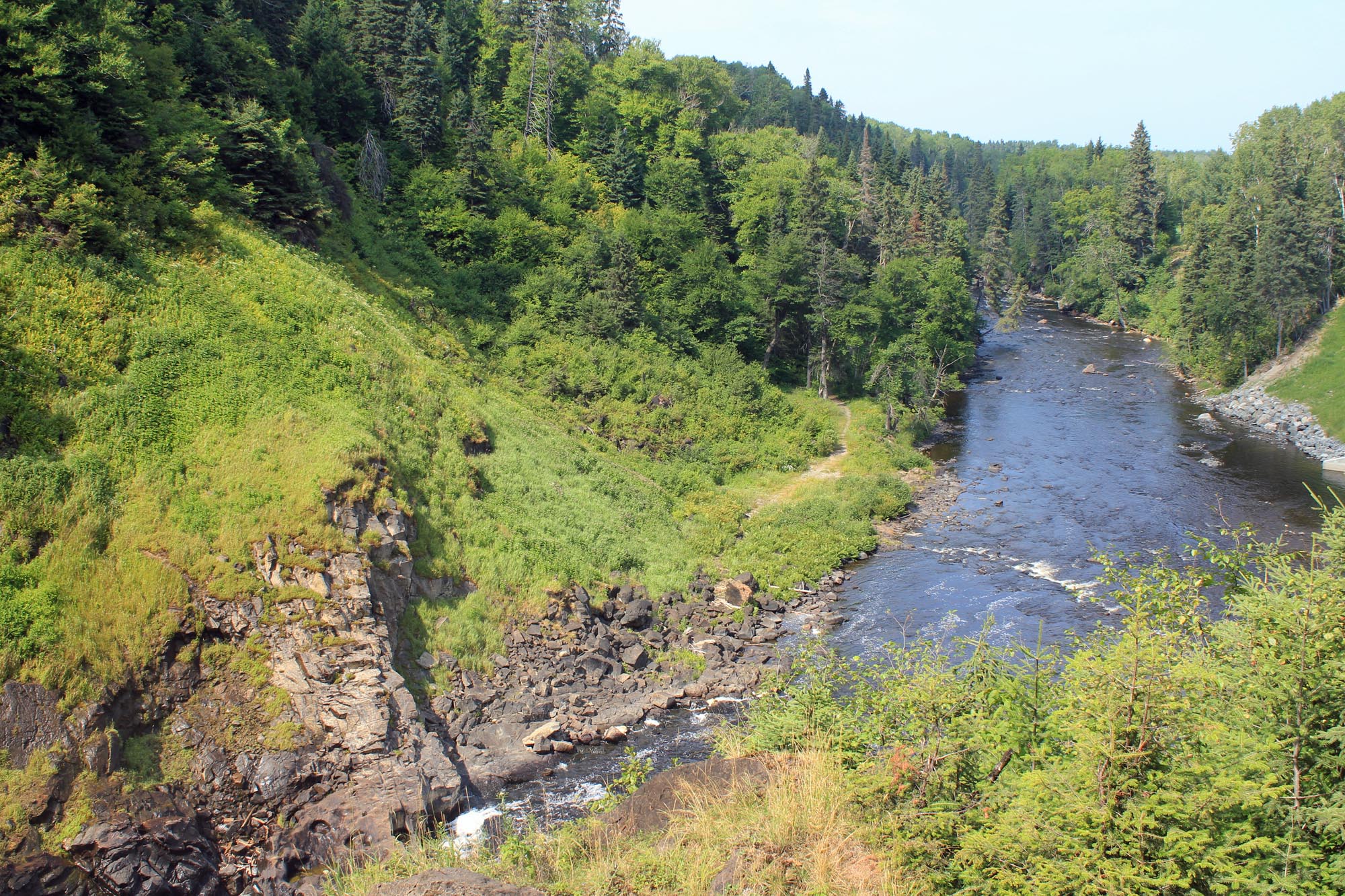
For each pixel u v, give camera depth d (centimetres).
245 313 3369
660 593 3625
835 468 5484
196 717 2272
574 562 3506
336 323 3719
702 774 1472
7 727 1977
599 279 5919
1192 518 4475
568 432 4784
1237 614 1185
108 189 3359
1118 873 910
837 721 1424
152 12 4591
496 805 2334
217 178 3984
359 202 5381
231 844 2141
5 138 3133
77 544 2355
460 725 2638
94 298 2967
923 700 1248
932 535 4497
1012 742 1195
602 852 1318
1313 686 1009
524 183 6656
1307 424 5844
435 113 6334
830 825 1184
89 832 1919
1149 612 1277
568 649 3092
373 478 2928
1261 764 956
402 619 2833
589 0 9806
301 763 2278
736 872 1153
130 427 2705
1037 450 5894
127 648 2252
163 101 3997
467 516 3378
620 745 2658
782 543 4222
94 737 2061
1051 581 3806
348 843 2161
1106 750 969
